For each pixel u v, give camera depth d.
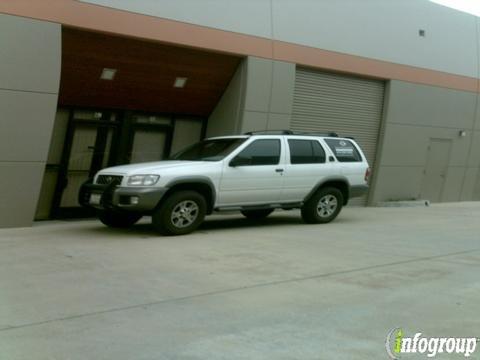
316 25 14.48
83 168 12.91
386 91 16.52
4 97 10.27
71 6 10.80
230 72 13.60
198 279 6.42
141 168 9.30
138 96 12.99
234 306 5.39
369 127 16.45
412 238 9.67
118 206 9.09
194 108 14.12
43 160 10.82
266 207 10.50
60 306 5.39
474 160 19.33
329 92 15.28
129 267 7.00
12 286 6.09
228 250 8.14
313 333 4.62
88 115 12.79
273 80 13.71
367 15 15.66
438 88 17.75
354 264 7.29
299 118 14.71
